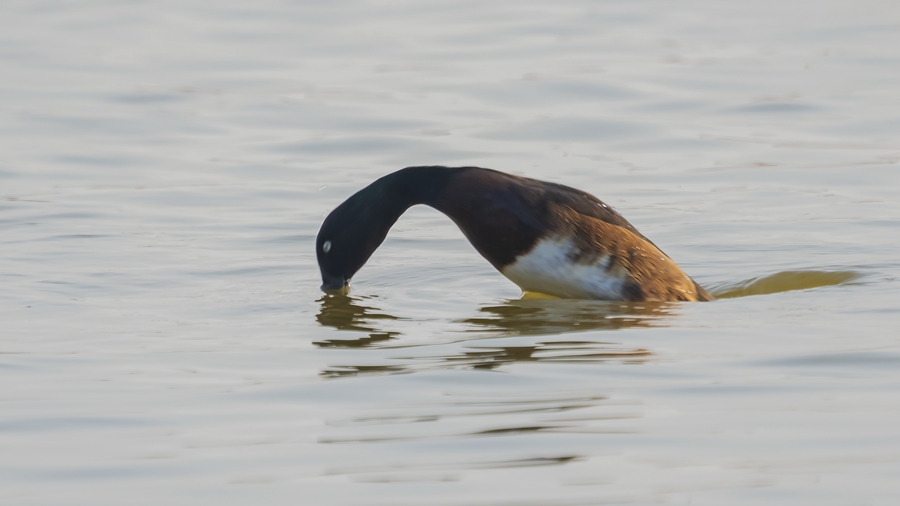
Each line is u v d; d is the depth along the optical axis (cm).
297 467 642
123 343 966
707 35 3200
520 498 590
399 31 3334
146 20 3550
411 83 2670
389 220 1177
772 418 711
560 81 2633
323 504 588
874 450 649
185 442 690
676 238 1517
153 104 2498
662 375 818
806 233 1512
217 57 3014
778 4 3700
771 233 1521
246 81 2736
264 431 709
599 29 3312
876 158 1983
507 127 2269
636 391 777
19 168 1972
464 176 1143
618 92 2536
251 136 2239
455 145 2131
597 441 675
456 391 789
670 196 1777
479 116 2361
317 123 2330
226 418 738
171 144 2173
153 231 1562
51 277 1273
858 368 820
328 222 1190
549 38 3183
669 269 1143
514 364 863
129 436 703
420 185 1159
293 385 816
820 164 1962
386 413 741
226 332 1012
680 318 1027
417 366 866
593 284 1121
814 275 1241
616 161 2022
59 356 915
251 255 1420
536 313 1075
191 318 1074
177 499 599
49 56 3017
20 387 821
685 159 2031
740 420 709
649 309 1077
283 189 1844
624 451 657
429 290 1227
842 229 1528
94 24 3472
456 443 676
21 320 1059
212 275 1301
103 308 1119
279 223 1617
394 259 1420
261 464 648
